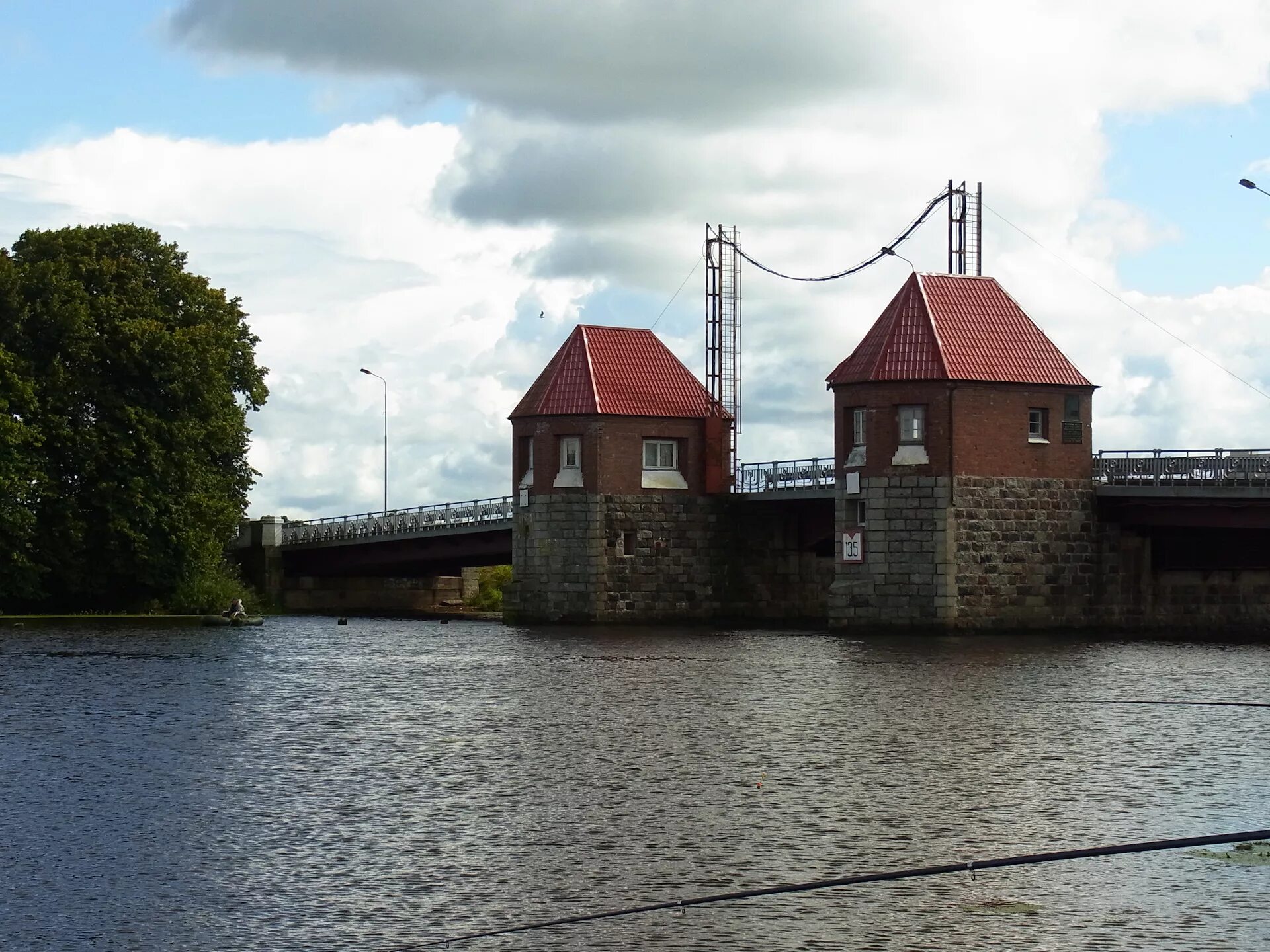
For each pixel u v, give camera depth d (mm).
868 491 91688
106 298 106688
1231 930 26156
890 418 91188
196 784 38094
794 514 108500
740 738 45094
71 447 104000
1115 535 93438
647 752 42562
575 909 27406
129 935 26297
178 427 107312
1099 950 25203
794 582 108750
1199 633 93438
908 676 63375
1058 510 92125
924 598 90250
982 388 90688
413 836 32500
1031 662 70625
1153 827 32875
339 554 132750
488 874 29547
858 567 92500
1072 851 30547
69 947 25797
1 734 46688
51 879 29453
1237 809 34562
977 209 103750
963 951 25203
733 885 28719
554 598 105062
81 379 104812
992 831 32594
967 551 90125
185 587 111812
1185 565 94500
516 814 34406
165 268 113125
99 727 48406
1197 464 88688
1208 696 55688
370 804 35594
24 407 102312
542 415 105188
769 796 36125
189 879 29375
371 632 99688
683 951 25359
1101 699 54844
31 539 104625
